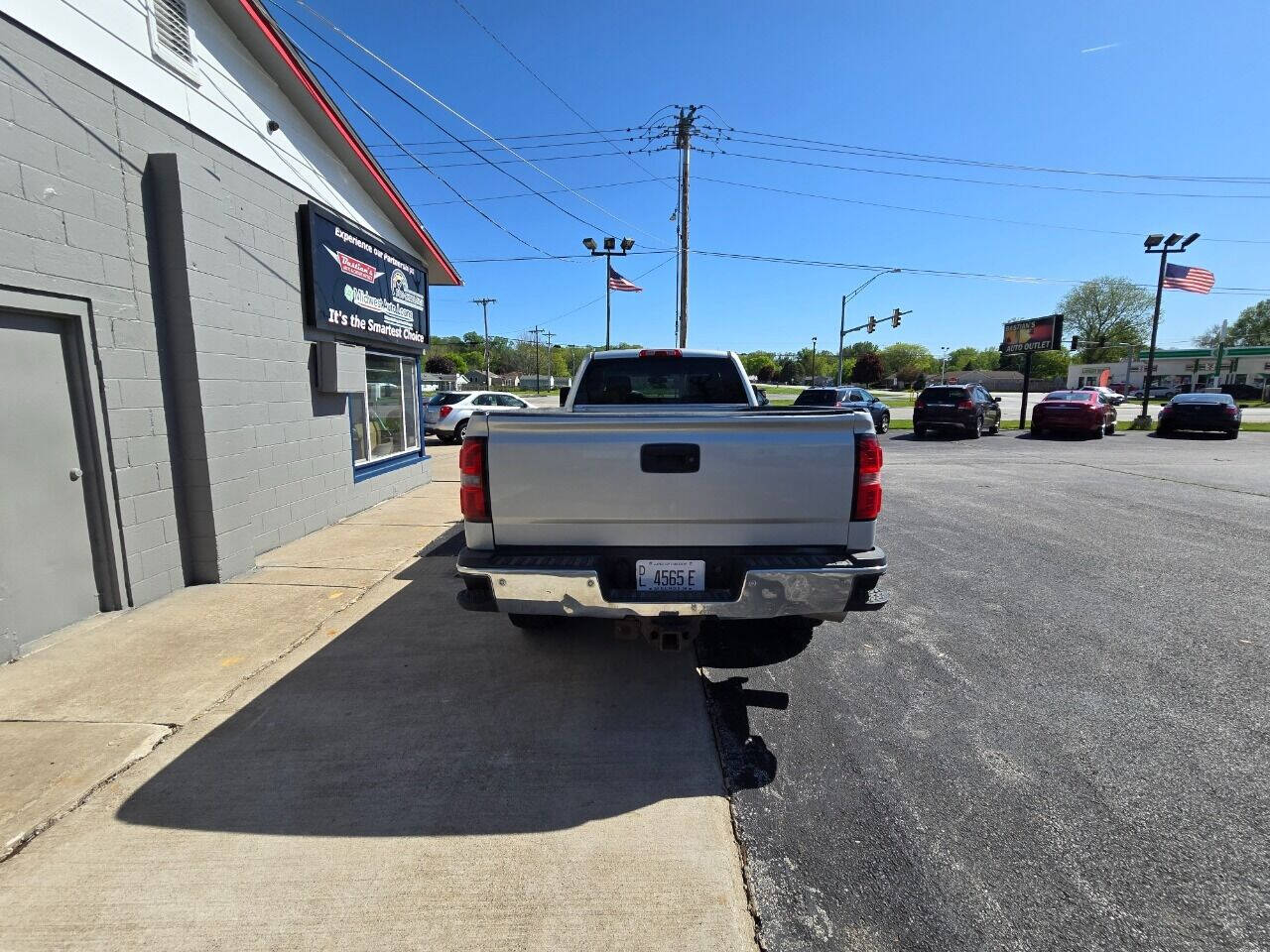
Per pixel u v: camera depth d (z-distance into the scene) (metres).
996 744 2.93
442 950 1.85
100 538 4.30
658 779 2.66
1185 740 2.96
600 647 3.94
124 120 4.39
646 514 2.95
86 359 4.13
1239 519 7.72
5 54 3.59
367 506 8.20
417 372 10.12
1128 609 4.64
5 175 3.59
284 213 6.22
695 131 20.69
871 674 3.61
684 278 21.17
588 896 2.05
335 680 3.50
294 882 2.11
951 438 19.84
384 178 7.91
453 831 2.35
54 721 3.06
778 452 2.93
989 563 5.80
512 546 3.04
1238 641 4.08
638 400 5.29
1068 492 9.68
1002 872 2.16
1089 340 75.94
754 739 2.97
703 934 1.92
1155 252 23.59
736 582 2.93
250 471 5.62
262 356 5.83
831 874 2.16
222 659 3.73
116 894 2.05
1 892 2.06
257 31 5.51
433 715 3.16
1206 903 2.03
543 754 2.84
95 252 4.16
